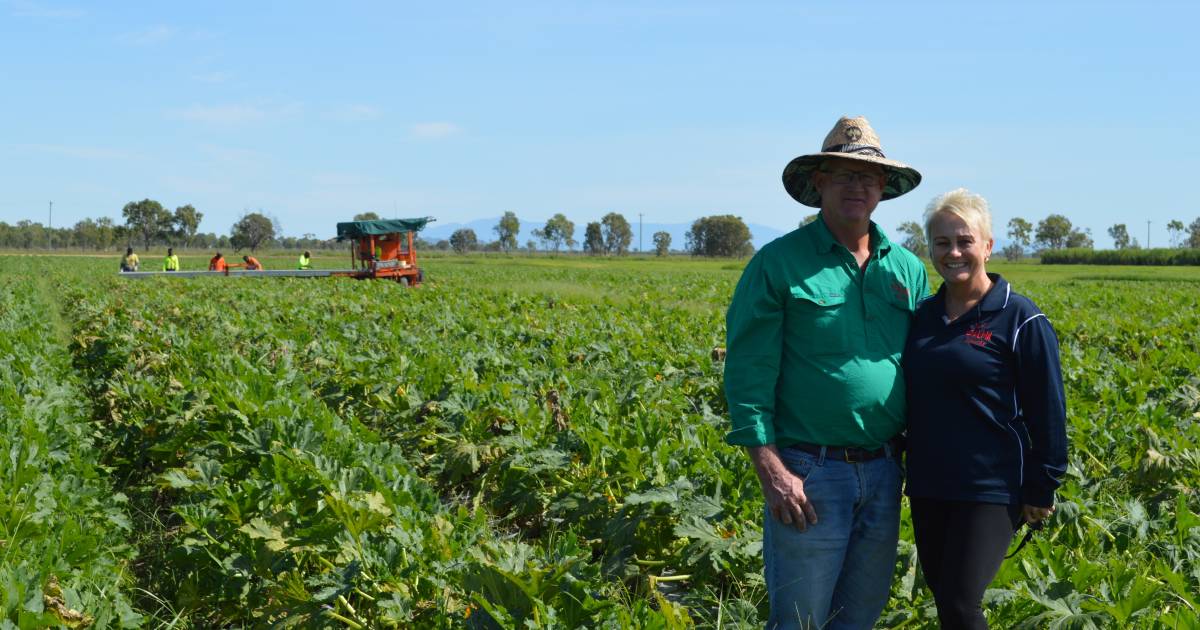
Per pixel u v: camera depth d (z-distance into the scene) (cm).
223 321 1605
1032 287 3253
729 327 374
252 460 670
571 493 614
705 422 780
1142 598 415
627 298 2677
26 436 688
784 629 370
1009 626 434
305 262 4431
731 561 499
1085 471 652
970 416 358
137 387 916
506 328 1520
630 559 543
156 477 715
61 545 513
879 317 368
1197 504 602
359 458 622
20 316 1752
